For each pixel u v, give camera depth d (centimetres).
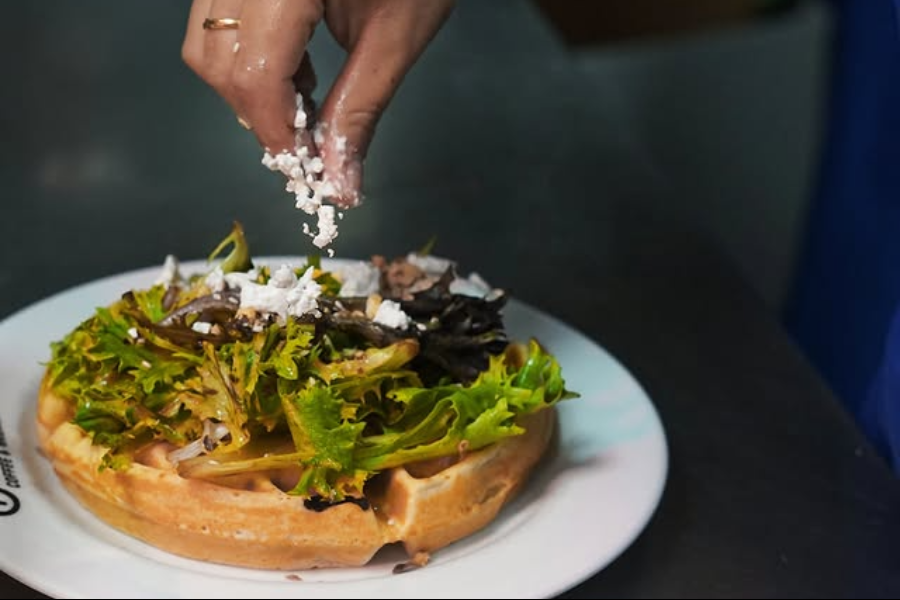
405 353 60
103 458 58
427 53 119
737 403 73
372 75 60
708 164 169
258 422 59
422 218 90
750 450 69
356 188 60
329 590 56
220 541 58
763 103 180
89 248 85
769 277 152
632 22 202
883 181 99
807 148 173
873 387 81
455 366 63
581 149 102
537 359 64
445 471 60
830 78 114
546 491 62
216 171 96
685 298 83
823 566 62
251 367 59
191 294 64
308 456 58
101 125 104
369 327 61
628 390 68
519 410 62
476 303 65
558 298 82
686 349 77
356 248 86
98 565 56
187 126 105
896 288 95
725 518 65
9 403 65
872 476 68
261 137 59
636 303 82
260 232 88
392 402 61
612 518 60
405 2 59
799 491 67
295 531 58
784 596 60
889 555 63
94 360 62
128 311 63
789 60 186
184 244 86
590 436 65
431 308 64
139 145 100
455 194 94
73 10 129
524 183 96
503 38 124
